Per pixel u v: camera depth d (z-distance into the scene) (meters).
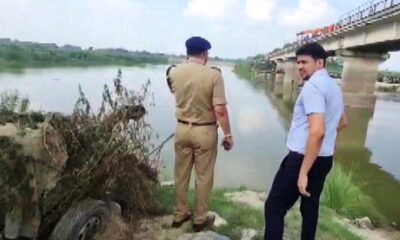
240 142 18.42
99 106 4.39
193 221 4.57
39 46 128.50
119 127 3.89
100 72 71.31
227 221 4.99
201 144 4.22
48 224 3.34
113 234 3.85
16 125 3.27
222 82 4.17
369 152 19.09
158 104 27.42
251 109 32.72
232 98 41.44
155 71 94.56
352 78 34.78
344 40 35.84
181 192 4.45
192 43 4.20
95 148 3.59
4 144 3.03
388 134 24.11
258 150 16.80
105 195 3.88
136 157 4.23
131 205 4.34
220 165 13.82
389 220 9.32
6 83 36.06
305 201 3.80
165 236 4.28
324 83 3.51
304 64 3.64
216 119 4.29
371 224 8.16
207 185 4.36
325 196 8.62
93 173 3.57
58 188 3.30
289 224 5.46
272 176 12.96
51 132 3.21
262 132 21.84
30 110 3.76
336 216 7.69
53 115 3.54
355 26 30.19
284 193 3.74
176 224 4.47
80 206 3.40
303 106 3.59
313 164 3.65
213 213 5.00
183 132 4.26
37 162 3.12
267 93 50.59
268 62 111.06
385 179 14.54
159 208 4.80
